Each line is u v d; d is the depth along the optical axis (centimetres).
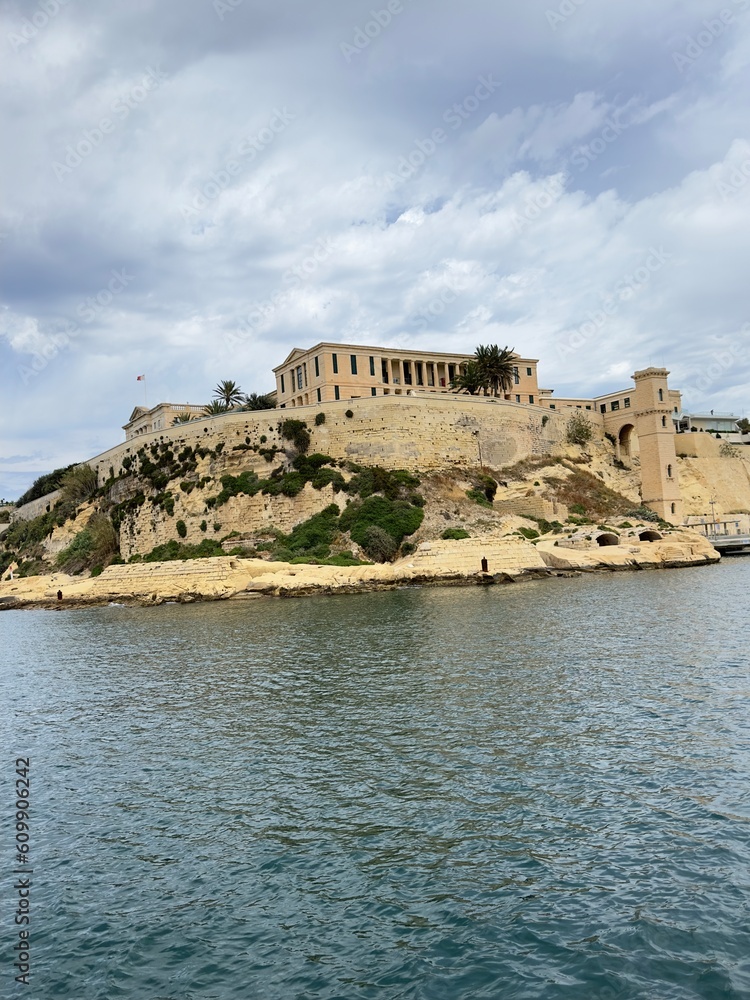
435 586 6756
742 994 1002
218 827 1612
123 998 1083
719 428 16112
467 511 8662
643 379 10650
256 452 9331
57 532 11156
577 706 2319
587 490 10438
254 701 2689
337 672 3105
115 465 11125
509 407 10550
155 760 2086
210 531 9012
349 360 10938
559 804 1602
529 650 3297
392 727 2230
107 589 7950
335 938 1193
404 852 1445
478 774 1802
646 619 4028
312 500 8694
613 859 1361
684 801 1567
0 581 10300
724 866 1306
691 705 2242
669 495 10519
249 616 5434
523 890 1287
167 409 13062
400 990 1063
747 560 8638
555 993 1034
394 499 8562
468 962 1112
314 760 1988
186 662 3647
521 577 6912
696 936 1127
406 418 9488
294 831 1566
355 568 7031
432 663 3153
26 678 3578
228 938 1212
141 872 1441
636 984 1038
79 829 1650
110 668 3672
